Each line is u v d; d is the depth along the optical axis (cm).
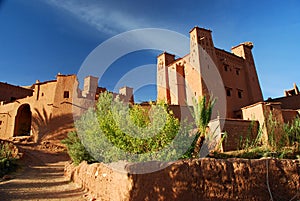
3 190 804
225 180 494
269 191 506
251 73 2825
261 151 1046
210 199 473
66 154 2144
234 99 2495
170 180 481
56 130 2612
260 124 1717
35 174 1279
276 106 1792
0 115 3356
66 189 859
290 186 527
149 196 477
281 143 1184
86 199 705
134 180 500
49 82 2975
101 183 676
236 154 995
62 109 2695
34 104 2969
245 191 494
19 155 1759
